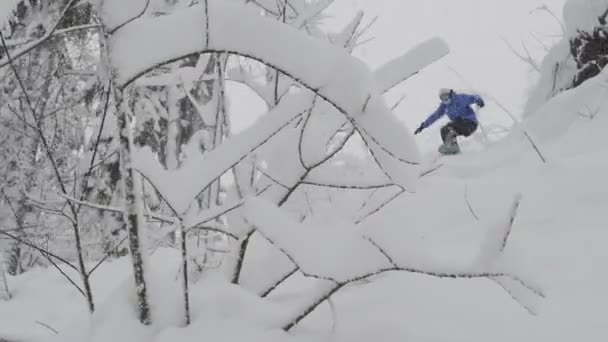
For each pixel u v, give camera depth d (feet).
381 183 5.63
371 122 4.14
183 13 4.51
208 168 5.01
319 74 4.19
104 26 4.52
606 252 6.40
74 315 7.98
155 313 5.29
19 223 8.75
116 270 10.72
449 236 8.78
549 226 7.96
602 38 19.07
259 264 6.56
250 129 5.03
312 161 5.71
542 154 12.16
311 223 7.58
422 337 5.19
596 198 8.48
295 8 8.43
